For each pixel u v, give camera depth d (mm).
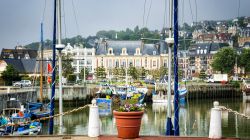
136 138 17781
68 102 90875
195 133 47969
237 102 111625
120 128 17656
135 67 165125
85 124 57312
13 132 43156
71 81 120750
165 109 82000
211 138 17953
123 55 183750
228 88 130125
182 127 53812
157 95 96812
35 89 84062
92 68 185750
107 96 83875
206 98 124188
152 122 60188
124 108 17750
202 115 70938
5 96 64375
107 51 185625
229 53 166375
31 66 137750
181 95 95562
